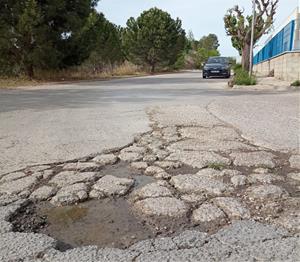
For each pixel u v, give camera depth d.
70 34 21.81
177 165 4.27
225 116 7.55
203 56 66.88
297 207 3.09
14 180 3.83
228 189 3.52
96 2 23.72
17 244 2.56
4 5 19.39
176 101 10.30
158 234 2.70
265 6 18.83
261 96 11.54
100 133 6.03
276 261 2.29
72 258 2.37
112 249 2.48
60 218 3.03
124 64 36.69
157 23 38.25
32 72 21.56
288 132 5.89
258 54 32.25
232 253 2.38
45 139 5.64
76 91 14.28
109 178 3.88
